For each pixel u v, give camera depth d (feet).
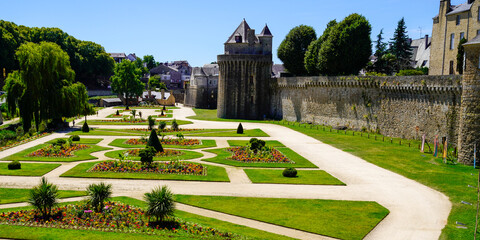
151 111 407.64
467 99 142.72
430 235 79.25
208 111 419.74
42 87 226.38
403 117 209.36
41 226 75.31
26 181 111.45
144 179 116.16
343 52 260.42
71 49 471.21
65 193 99.30
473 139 141.28
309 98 290.76
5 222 76.84
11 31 390.21
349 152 170.09
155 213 78.28
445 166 141.18
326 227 81.87
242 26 346.33
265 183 115.34
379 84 225.56
